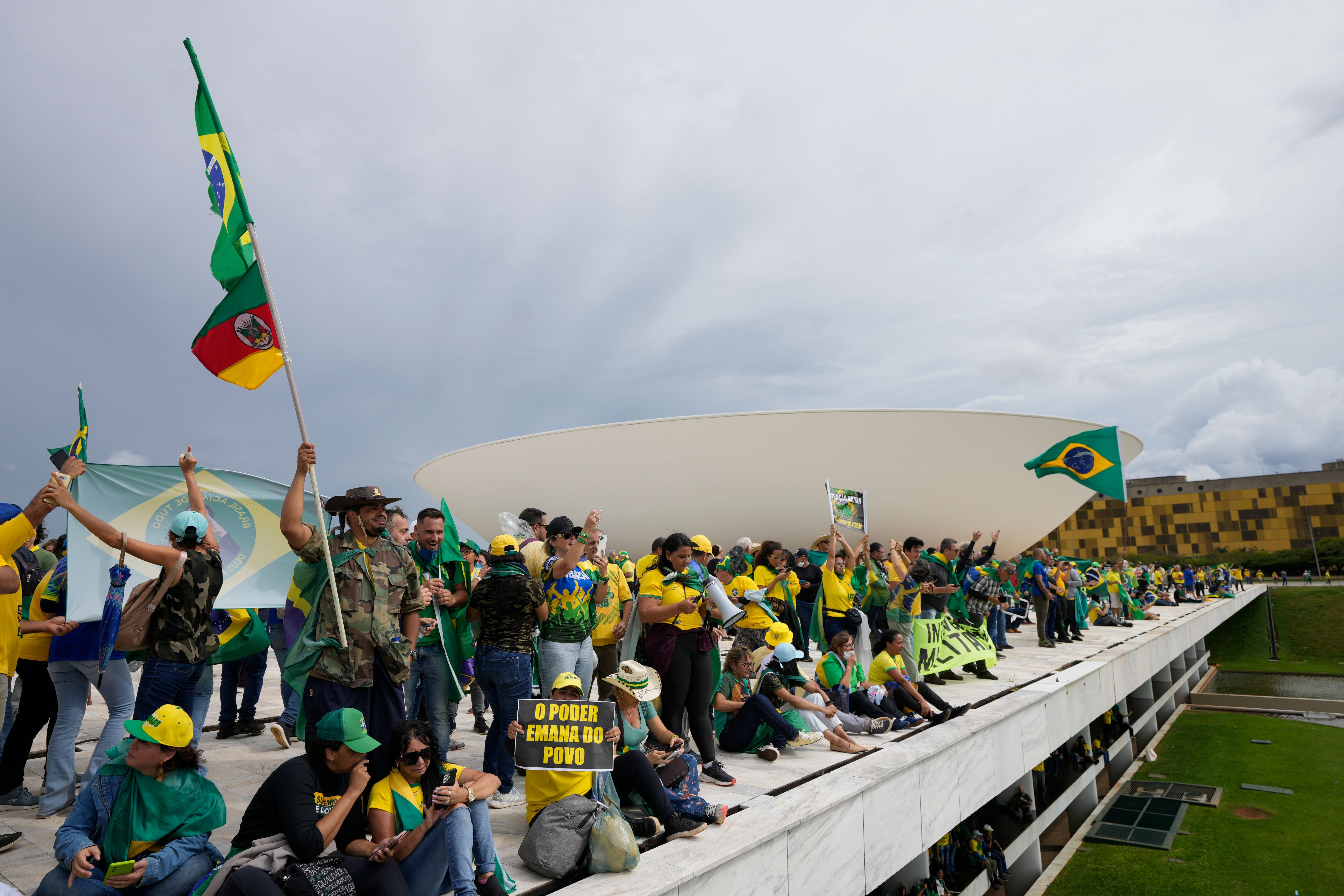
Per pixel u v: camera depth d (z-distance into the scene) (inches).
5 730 216.8
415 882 117.1
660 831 148.5
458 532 197.2
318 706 135.3
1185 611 955.3
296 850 109.3
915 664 326.0
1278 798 499.2
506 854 145.2
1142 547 2837.1
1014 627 645.3
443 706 189.0
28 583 210.2
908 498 1085.8
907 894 263.4
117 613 157.9
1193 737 708.0
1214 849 413.7
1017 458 1090.1
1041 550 518.6
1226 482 2743.6
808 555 369.1
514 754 142.2
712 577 197.9
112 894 108.4
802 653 235.6
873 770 204.4
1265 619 1513.3
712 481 1106.1
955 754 242.8
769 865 155.2
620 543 1184.2
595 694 284.0
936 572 361.4
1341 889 355.3
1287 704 866.8
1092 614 717.3
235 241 161.9
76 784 172.9
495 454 1225.4
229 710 247.0
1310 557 2532.0
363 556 142.9
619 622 234.1
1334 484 2588.6
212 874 109.0
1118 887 371.2
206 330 157.4
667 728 187.0
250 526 215.3
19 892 121.7
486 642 170.1
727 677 239.9
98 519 141.9
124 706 168.1
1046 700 324.8
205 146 165.3
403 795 121.9
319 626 137.5
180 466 167.9
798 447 1077.1
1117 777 570.9
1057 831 471.5
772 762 216.8
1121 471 382.6
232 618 232.2
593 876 131.9
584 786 146.0
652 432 1117.7
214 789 119.4
